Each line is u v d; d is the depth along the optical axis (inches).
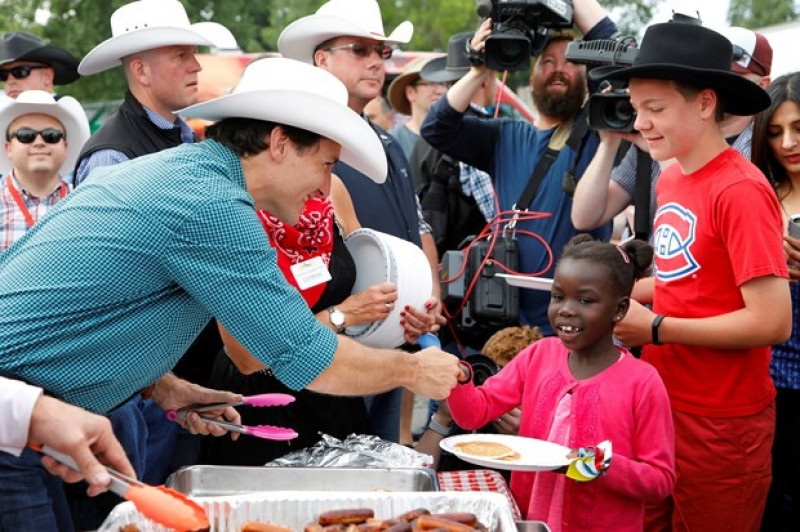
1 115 203.6
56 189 207.3
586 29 188.2
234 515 96.7
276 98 98.8
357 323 136.6
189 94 165.0
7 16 595.8
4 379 89.9
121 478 87.5
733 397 134.3
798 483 149.1
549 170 185.8
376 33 177.5
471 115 218.7
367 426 150.9
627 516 119.8
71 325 94.5
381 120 327.6
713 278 131.2
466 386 123.4
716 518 137.1
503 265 177.3
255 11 629.6
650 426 120.0
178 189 95.3
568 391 122.6
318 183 105.3
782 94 145.6
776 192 151.1
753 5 911.7
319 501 97.8
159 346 99.2
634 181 174.6
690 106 128.5
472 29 703.1
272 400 113.9
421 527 92.4
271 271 96.7
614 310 121.8
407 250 144.5
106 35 573.6
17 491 98.5
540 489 122.3
